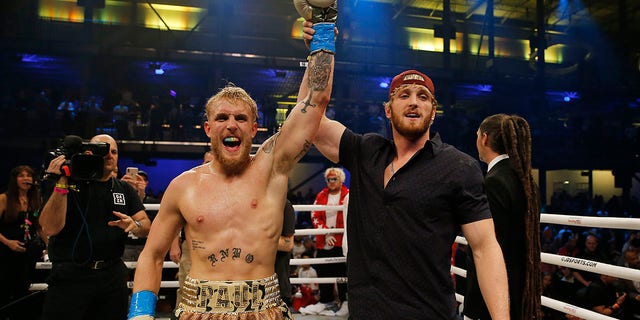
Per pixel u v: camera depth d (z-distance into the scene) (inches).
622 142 647.8
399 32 808.3
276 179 74.4
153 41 683.4
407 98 73.7
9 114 513.7
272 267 72.4
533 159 641.0
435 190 70.0
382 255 70.2
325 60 74.7
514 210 84.0
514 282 83.2
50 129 518.6
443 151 73.0
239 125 71.7
